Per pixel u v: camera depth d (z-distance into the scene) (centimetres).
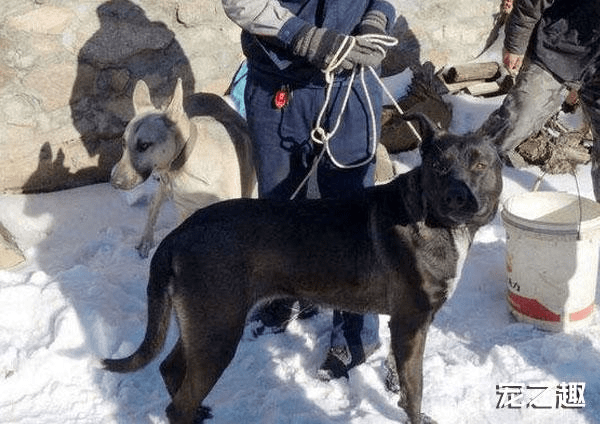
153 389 196
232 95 279
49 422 185
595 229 205
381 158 297
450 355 204
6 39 278
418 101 316
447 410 185
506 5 356
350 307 178
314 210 172
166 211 285
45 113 288
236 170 229
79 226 275
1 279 234
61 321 209
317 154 195
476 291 233
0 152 284
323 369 198
